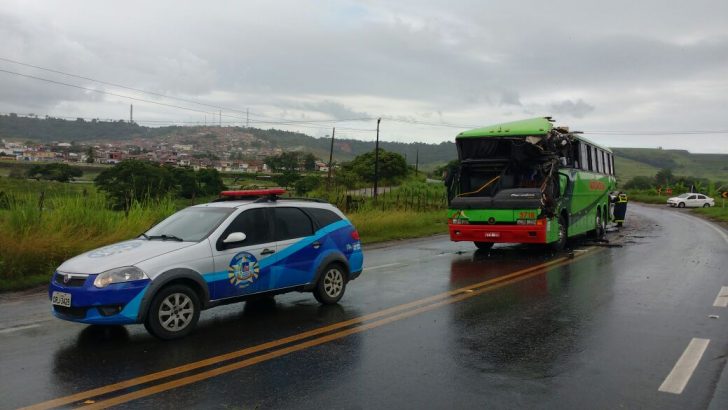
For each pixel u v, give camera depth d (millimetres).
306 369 5684
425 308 8516
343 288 8984
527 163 15352
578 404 4793
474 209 15328
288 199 8516
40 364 5836
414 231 22562
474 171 15945
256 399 4879
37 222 12461
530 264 13516
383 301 9039
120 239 13227
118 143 172750
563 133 16109
